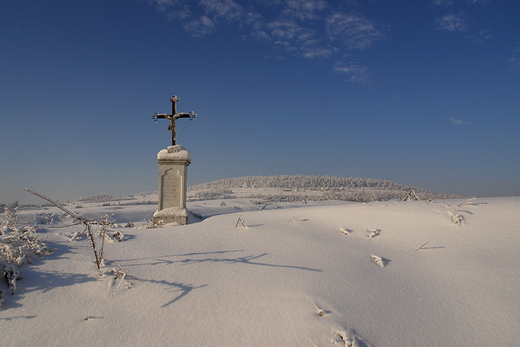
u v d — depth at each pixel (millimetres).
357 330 4047
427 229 7500
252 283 4879
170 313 4090
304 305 4371
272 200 69688
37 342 3490
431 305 4910
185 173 10586
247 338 3732
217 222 8289
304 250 6406
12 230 5840
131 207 48406
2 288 4105
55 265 4816
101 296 4273
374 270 5863
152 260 5344
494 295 5152
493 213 7641
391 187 124000
